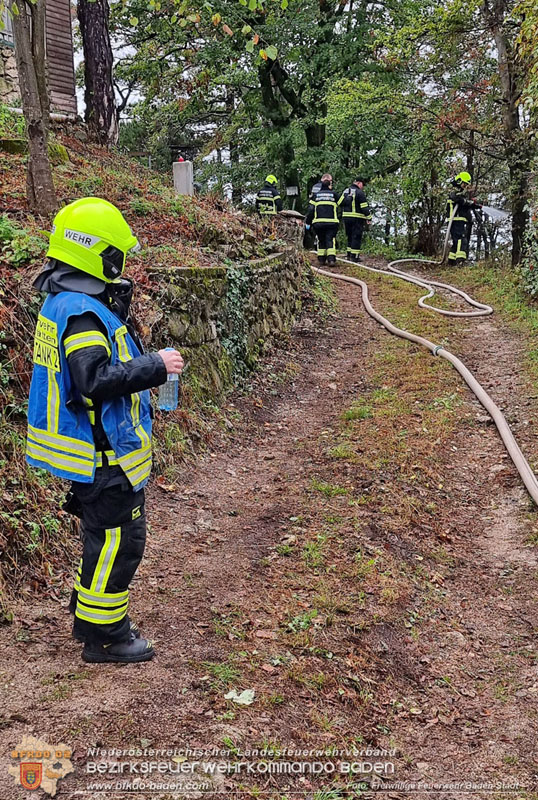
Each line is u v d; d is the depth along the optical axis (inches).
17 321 186.9
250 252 403.5
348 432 284.0
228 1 673.0
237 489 228.7
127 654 123.1
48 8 515.5
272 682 129.5
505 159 607.2
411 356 389.4
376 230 954.1
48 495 167.9
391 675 143.9
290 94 863.7
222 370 299.1
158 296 253.9
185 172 435.5
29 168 259.8
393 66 718.5
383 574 178.9
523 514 222.7
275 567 177.8
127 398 108.9
